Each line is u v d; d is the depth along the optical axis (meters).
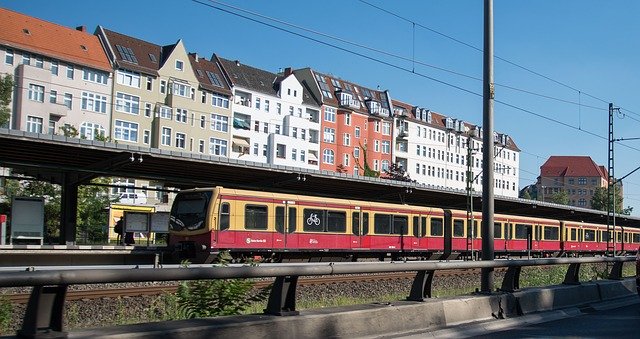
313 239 27.62
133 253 26.62
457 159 106.44
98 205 46.16
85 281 5.36
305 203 27.55
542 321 10.77
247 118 75.62
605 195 120.69
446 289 18.73
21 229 31.05
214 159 25.84
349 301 15.70
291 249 26.70
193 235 24.70
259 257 26.11
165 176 28.83
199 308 7.95
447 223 35.31
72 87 60.38
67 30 62.66
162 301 13.48
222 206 24.72
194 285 8.07
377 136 91.25
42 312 5.42
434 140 101.94
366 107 91.81
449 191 36.94
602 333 9.40
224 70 75.06
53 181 28.12
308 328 7.29
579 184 168.75
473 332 9.20
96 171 26.16
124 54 65.06
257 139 76.00
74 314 12.36
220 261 9.52
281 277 7.32
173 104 67.38
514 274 11.34
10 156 24.44
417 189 34.94
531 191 169.50
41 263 25.28
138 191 62.56
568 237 47.19
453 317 9.41
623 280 15.45
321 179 30.38
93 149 23.02
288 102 79.88
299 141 79.12
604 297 14.12
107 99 62.78
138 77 65.31
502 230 39.28
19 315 11.59
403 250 32.03
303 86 86.06
